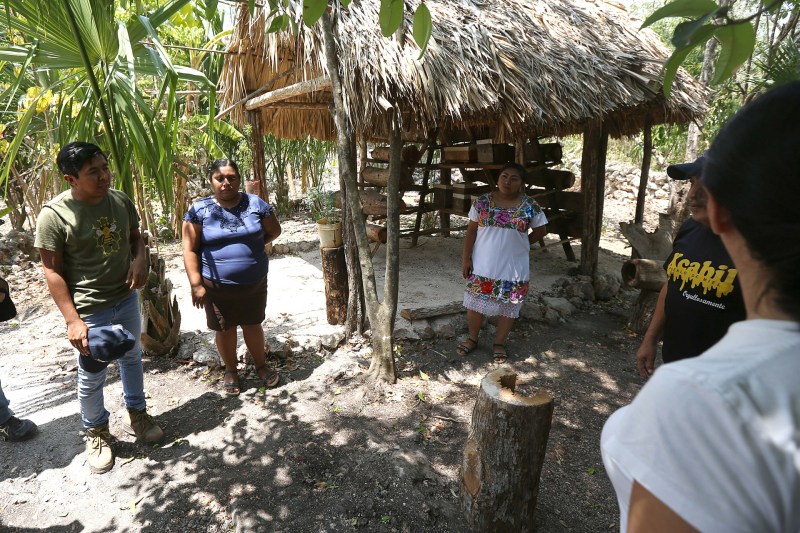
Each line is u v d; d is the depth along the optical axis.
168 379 3.57
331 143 10.02
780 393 0.49
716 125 6.81
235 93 5.82
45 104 4.00
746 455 0.48
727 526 0.48
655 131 9.81
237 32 4.82
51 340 4.22
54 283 2.34
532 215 3.65
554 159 6.10
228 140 9.14
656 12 0.74
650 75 4.57
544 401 2.04
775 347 0.52
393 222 3.37
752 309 0.57
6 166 3.25
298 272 5.94
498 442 2.07
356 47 3.23
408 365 3.81
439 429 3.03
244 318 3.19
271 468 2.68
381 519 2.34
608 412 3.28
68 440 2.88
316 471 2.66
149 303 3.69
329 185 13.11
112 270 2.52
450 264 6.10
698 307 1.78
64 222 2.33
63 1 2.65
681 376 0.54
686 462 0.51
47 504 2.43
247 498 2.47
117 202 2.58
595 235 5.50
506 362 3.91
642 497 0.54
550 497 2.51
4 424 2.83
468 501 2.23
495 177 5.93
